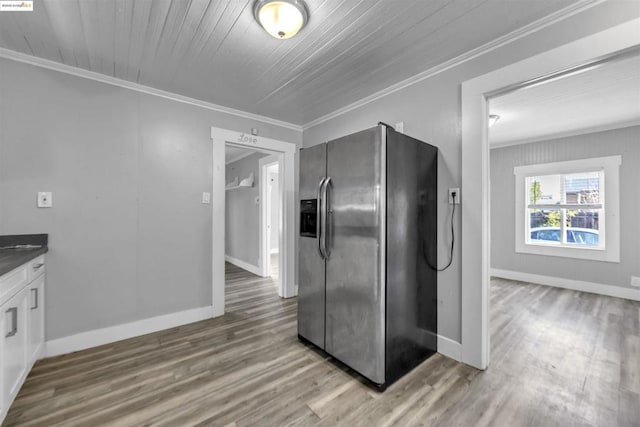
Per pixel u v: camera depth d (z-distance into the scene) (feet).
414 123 7.73
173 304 8.82
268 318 9.62
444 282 7.11
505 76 5.90
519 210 14.99
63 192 7.09
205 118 9.48
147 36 5.87
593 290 12.63
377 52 6.47
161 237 8.60
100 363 6.62
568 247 13.43
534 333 8.32
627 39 4.53
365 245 5.96
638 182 11.68
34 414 4.91
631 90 8.57
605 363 6.66
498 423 4.79
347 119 9.92
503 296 12.03
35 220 6.75
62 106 7.08
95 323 7.52
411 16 5.26
